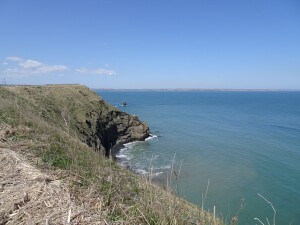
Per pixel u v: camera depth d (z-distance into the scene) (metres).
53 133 9.54
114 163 8.29
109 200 4.85
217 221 5.36
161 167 30.22
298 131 55.56
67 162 6.54
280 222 19.03
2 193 4.83
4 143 7.29
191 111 101.19
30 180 5.24
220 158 34.59
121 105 131.38
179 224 4.54
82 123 36.97
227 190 23.84
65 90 45.91
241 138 47.91
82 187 5.25
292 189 24.42
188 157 35.25
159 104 141.38
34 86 43.19
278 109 112.44
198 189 23.58
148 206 4.84
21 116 11.01
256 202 21.70
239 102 166.00
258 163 32.31
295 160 33.56
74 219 4.17
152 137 49.78
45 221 4.07
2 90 27.48
